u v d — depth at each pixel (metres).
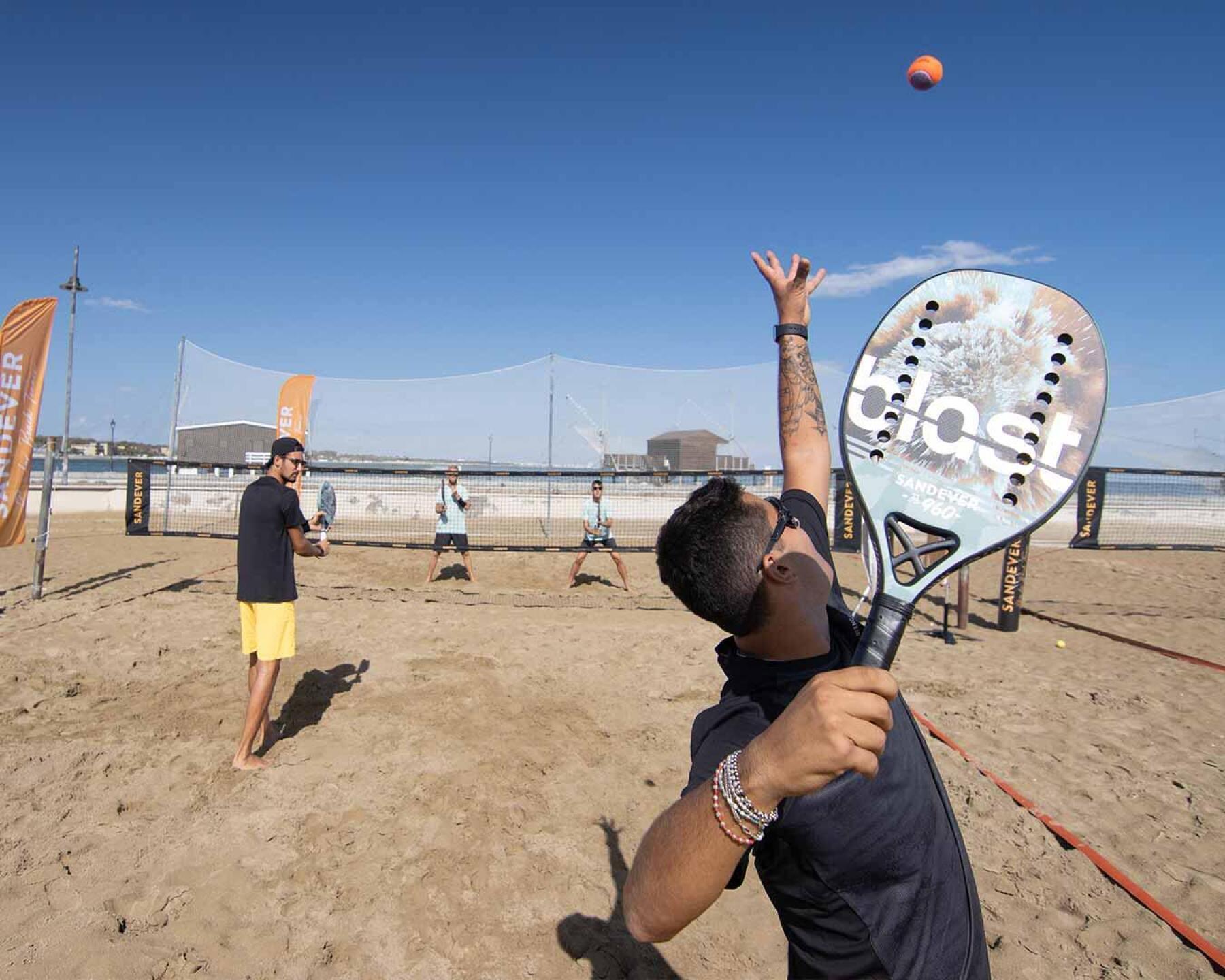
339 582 10.52
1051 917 3.16
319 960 2.86
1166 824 3.94
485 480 16.80
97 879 3.26
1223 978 2.82
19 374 7.61
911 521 1.18
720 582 1.23
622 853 3.63
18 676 5.84
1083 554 14.55
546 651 6.96
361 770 4.39
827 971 1.24
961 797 4.17
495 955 2.92
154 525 14.66
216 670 6.19
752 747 0.98
